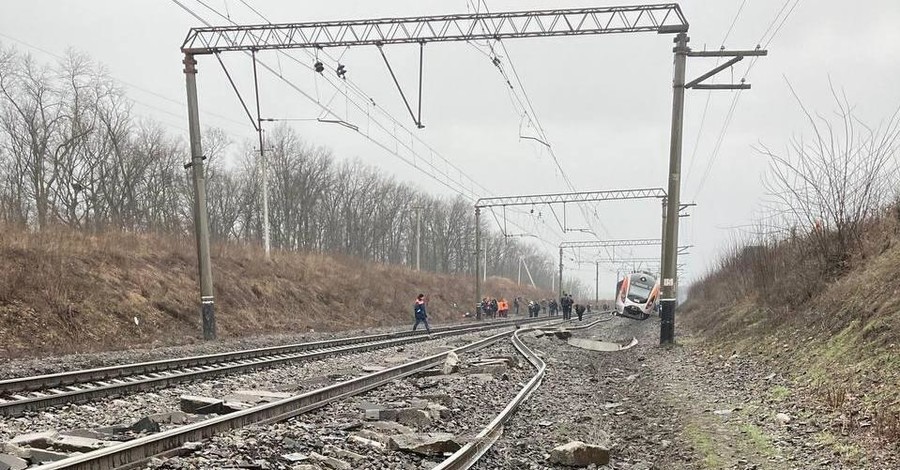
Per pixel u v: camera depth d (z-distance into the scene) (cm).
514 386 1411
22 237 2300
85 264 2438
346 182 8031
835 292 1423
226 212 6756
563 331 3012
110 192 5347
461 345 2448
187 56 2125
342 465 679
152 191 5656
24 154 4506
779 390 1094
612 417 1095
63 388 1173
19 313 1920
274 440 761
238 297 3122
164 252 3048
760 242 2194
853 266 1497
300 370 1584
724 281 3152
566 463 782
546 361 1905
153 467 617
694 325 2936
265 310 3238
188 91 2178
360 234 8256
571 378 1573
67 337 1977
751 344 1628
